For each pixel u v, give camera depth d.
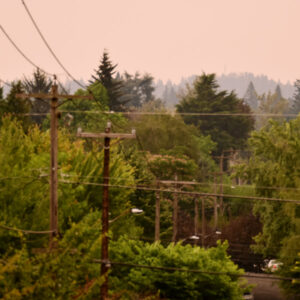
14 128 106.88
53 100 70.56
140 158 169.38
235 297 98.38
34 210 92.81
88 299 67.81
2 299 57.41
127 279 96.44
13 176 92.75
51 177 71.56
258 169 152.38
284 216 146.38
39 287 60.25
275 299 143.12
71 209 96.88
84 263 65.06
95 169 107.56
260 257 195.62
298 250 136.12
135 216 145.75
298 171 147.38
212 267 96.88
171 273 95.56
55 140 71.31
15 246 88.69
